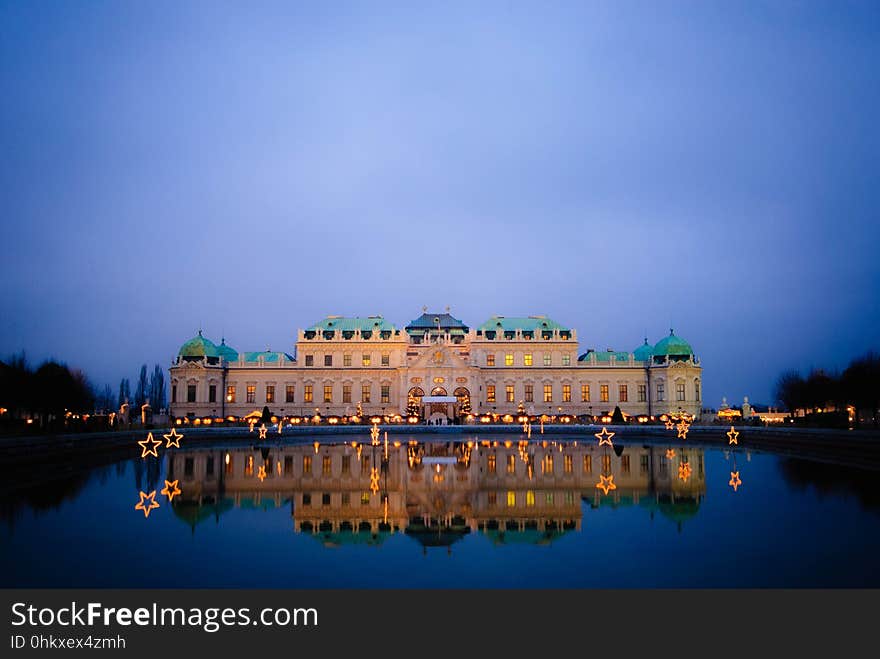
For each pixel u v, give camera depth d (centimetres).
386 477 5856
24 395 10006
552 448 9006
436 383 15775
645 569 2923
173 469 6506
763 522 3816
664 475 5900
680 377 15912
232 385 16450
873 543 3303
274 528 3744
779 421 13562
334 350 16475
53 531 3662
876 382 10525
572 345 16512
